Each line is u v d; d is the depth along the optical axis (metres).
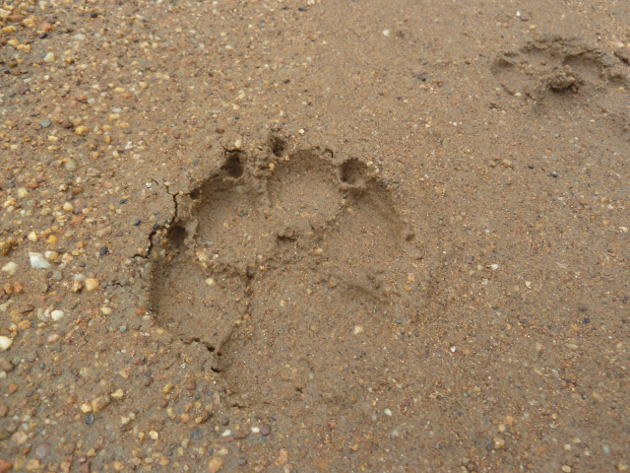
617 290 0.18
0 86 0.19
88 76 0.20
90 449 0.14
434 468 0.15
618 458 0.15
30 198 0.17
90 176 0.18
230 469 0.15
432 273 0.18
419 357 0.17
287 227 0.18
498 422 0.16
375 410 0.16
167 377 0.15
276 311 0.18
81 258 0.17
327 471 0.15
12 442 0.14
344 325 0.17
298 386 0.16
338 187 0.19
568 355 0.17
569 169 0.20
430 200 0.19
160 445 0.15
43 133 0.18
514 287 0.18
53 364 0.15
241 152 0.19
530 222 0.19
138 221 0.17
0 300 0.16
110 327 0.16
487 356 0.17
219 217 0.19
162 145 0.19
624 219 0.19
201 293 0.18
